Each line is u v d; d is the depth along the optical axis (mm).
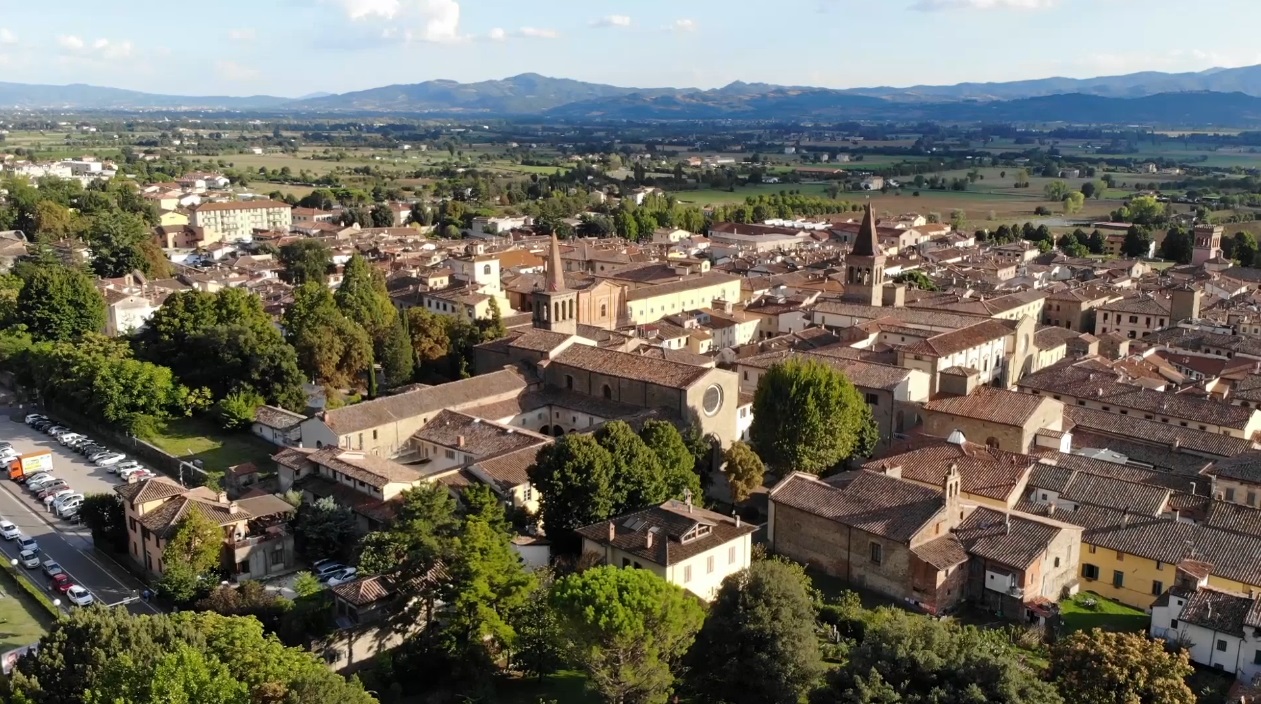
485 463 129125
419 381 185000
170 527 112625
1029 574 104250
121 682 74938
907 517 109375
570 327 182375
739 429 158625
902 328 191500
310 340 173375
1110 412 162250
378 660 97062
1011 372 191250
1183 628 96875
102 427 166250
